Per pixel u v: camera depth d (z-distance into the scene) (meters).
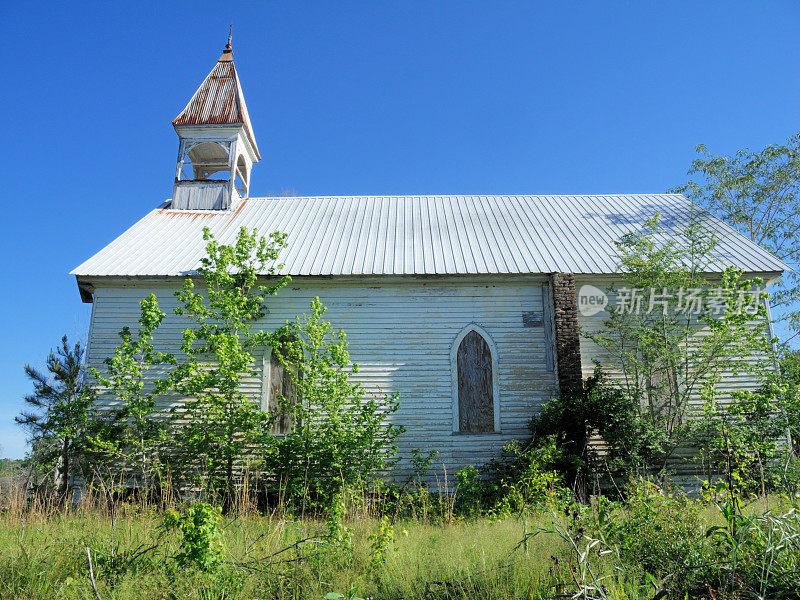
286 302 18.64
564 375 17.27
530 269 18.44
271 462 15.53
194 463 16.31
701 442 15.91
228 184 23.92
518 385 18.02
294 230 21.69
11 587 7.22
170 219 22.38
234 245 20.27
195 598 6.96
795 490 9.66
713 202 31.89
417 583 7.50
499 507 14.00
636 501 8.81
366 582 7.73
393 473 17.27
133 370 16.25
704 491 8.42
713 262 17.77
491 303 18.67
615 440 16.02
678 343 17.23
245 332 17.05
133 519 11.02
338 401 16.06
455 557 8.21
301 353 16.58
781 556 6.55
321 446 15.30
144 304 16.52
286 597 7.22
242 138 25.25
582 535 7.62
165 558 8.12
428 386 18.00
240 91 25.52
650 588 6.69
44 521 11.04
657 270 16.92
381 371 18.11
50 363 17.25
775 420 14.89
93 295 18.66
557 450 15.42
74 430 16.08
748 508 9.03
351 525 10.36
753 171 30.61
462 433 17.62
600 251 19.69
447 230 21.66
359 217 22.97
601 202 24.42
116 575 7.66
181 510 10.42
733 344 16.91
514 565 7.41
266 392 18.05
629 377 17.70
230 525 10.05
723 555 7.04
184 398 17.75
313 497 15.09
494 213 23.38
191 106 24.89
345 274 18.20
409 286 18.80
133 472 16.59
